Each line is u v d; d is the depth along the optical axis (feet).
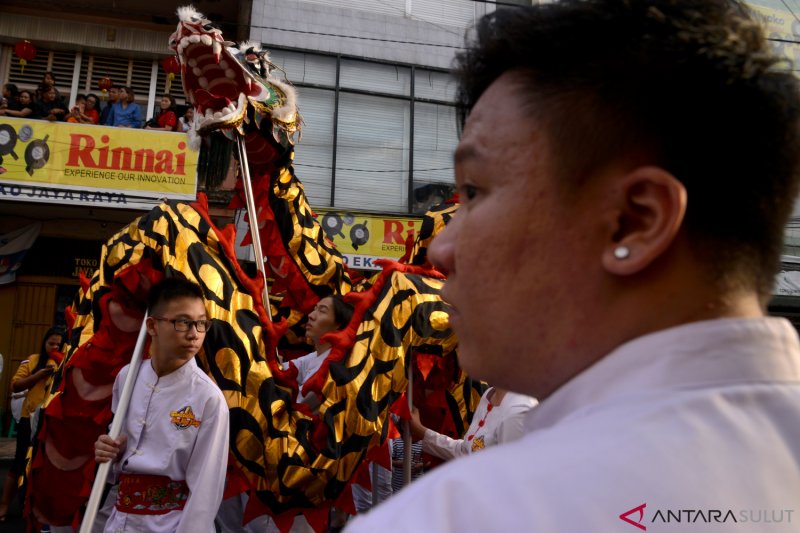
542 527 1.32
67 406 8.86
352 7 35.88
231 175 31.12
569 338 1.84
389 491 14.35
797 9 36.58
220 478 7.57
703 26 1.89
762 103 1.86
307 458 8.20
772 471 1.46
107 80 34.68
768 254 1.87
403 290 9.40
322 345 11.30
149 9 35.24
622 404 1.58
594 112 1.83
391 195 35.01
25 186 30.09
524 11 2.12
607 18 1.90
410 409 9.69
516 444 1.54
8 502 16.84
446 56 36.55
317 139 34.63
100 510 8.10
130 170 30.94
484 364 1.99
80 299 10.09
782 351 1.66
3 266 33.37
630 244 1.74
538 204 1.88
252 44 10.05
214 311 8.38
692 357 1.61
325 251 11.68
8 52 35.01
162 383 7.75
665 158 1.80
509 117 1.98
